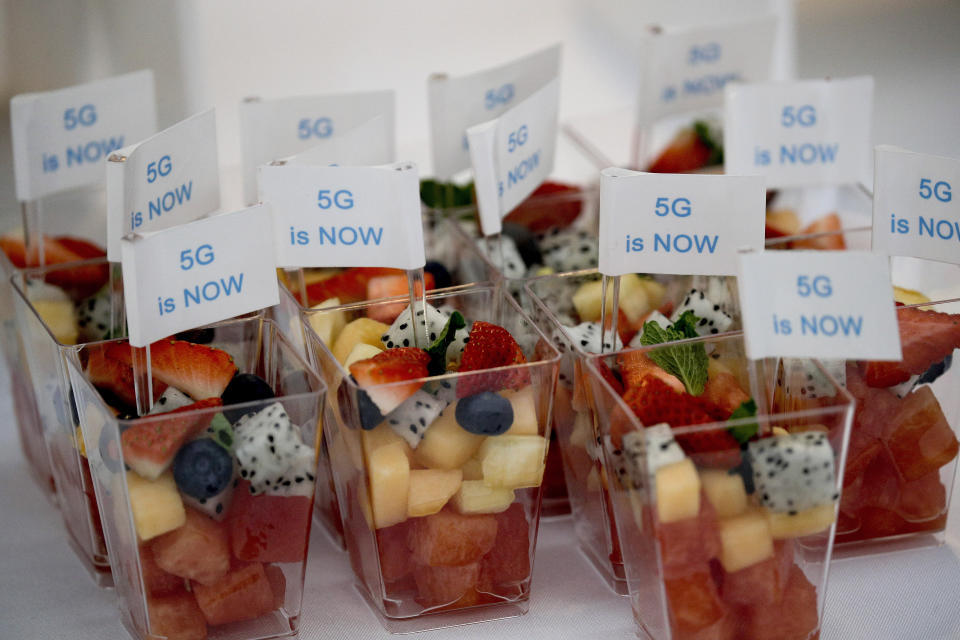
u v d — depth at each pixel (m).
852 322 0.45
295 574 0.47
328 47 0.82
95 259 0.56
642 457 0.44
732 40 0.66
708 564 0.44
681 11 0.90
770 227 0.61
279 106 0.57
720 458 0.44
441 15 0.84
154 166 0.49
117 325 0.53
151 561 0.46
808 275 0.45
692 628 0.45
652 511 0.44
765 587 0.45
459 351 0.49
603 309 0.51
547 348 0.48
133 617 0.48
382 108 0.59
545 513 0.54
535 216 0.62
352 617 0.49
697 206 0.49
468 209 0.61
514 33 0.87
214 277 0.47
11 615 0.50
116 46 0.78
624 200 0.49
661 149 0.70
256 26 0.79
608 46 0.89
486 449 0.46
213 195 0.52
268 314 0.51
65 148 0.57
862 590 0.50
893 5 0.88
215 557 0.46
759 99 0.58
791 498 0.44
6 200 0.66
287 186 0.49
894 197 0.50
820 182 0.59
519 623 0.49
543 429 0.47
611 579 0.50
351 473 0.48
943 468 0.50
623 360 0.47
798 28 0.85
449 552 0.47
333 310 0.50
